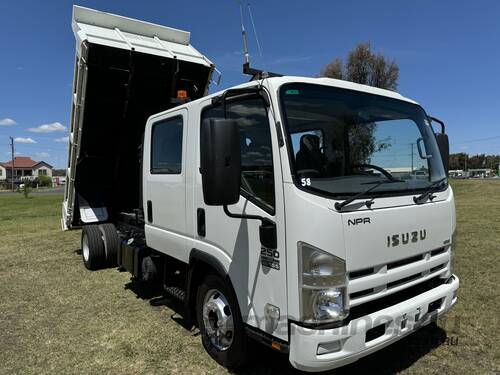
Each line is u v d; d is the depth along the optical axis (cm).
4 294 602
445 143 404
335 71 1809
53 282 656
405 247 311
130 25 630
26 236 1143
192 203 382
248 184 312
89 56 545
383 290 298
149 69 592
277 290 286
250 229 309
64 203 777
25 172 11062
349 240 275
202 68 625
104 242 708
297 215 270
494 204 1662
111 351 410
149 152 474
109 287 620
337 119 315
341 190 288
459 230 998
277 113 283
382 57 1781
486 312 478
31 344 432
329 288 268
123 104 616
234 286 330
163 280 478
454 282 362
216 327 373
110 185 730
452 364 368
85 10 594
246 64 329
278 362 374
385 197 305
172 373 365
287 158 276
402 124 362
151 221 473
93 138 642
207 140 258
